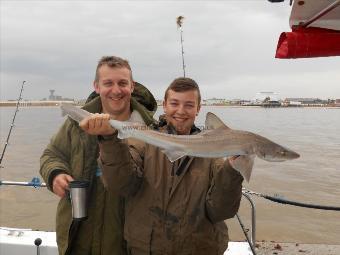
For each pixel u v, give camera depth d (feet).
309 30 4.00
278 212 12.09
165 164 3.49
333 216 11.71
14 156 24.07
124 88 4.03
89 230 3.97
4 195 14.28
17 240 5.17
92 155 4.02
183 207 3.36
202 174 3.42
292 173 18.37
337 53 4.03
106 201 3.98
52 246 5.02
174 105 3.52
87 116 3.20
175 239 3.35
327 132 41.32
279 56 4.15
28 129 48.29
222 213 3.28
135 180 3.45
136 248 3.45
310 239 9.96
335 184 15.85
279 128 46.32
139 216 3.47
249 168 3.03
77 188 3.74
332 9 3.68
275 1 4.11
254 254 4.42
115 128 3.22
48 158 4.13
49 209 12.69
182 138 3.20
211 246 3.43
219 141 3.12
